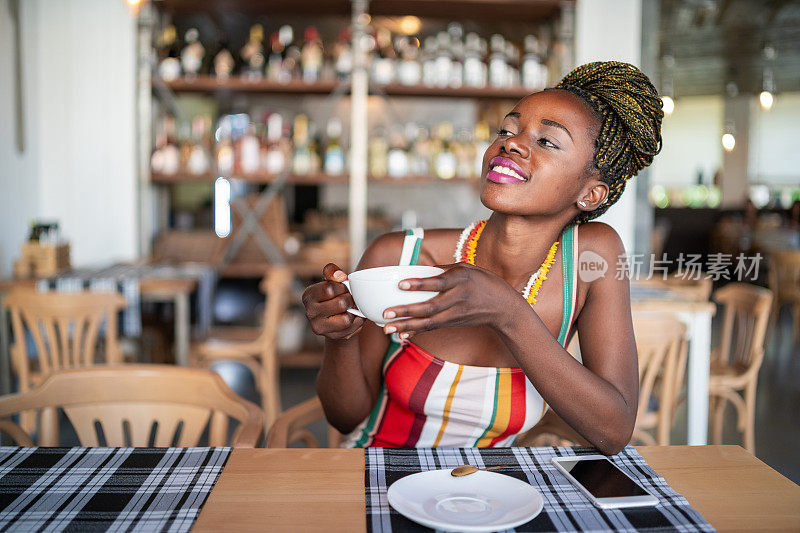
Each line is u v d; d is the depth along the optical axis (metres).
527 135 0.87
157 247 4.05
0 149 3.48
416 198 5.07
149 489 0.78
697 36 7.28
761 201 12.17
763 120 12.15
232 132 4.07
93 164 3.90
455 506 0.71
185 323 2.85
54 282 2.77
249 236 4.09
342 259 4.15
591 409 0.81
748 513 0.71
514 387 0.96
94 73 3.86
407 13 4.12
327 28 5.14
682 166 12.71
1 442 2.49
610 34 3.92
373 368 1.04
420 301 0.66
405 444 1.02
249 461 0.86
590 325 0.94
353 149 3.99
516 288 0.96
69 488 0.78
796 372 4.11
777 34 7.18
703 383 2.33
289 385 3.75
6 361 2.73
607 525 0.69
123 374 1.22
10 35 3.59
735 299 2.75
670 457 0.87
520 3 3.93
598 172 0.89
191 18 4.61
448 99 4.26
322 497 0.75
